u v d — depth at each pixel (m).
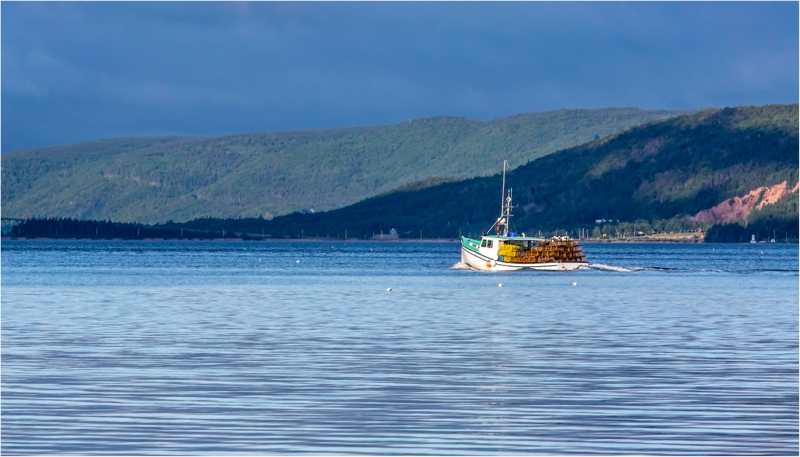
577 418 50.50
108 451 43.34
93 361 70.31
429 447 44.25
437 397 56.38
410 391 58.38
